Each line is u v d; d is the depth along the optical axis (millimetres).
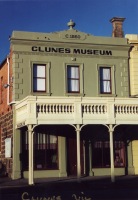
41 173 23359
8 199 15312
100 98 21469
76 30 24953
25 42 23766
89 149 24578
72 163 24203
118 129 25328
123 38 25922
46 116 20406
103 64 25359
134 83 25969
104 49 25422
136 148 25531
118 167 24953
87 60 25047
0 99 28531
